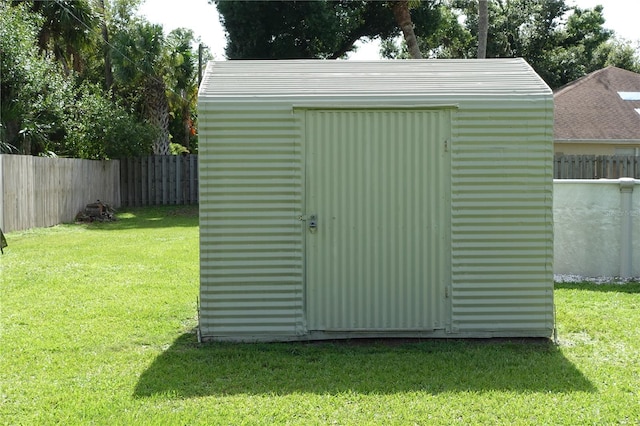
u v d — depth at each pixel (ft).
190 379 17.79
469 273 21.13
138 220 67.62
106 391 16.98
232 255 20.88
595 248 32.32
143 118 100.12
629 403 15.93
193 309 26.11
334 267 21.07
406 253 21.09
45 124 66.23
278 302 21.02
